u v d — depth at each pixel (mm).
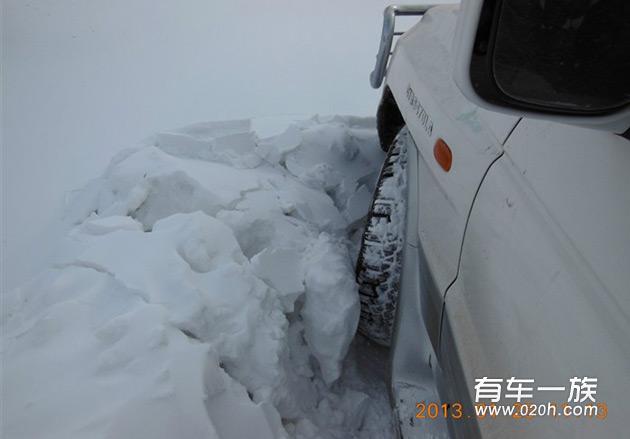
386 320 1942
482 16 658
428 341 1701
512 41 662
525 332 1012
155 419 1170
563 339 901
